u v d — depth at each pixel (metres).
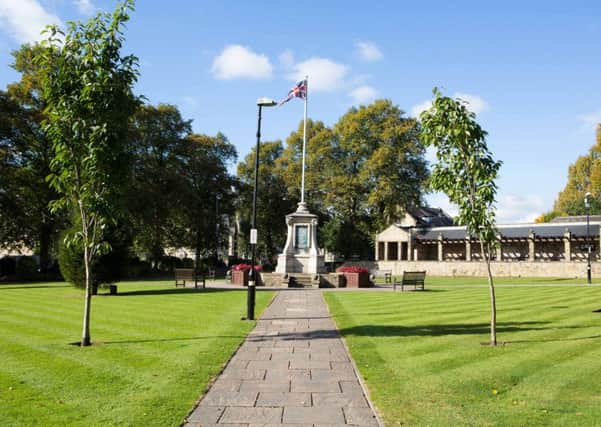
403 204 64.88
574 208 75.19
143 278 46.88
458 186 12.59
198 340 12.33
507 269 55.56
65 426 6.39
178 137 57.75
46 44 11.81
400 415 6.90
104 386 8.22
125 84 12.23
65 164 12.12
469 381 8.60
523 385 8.36
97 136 11.59
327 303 21.66
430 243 70.69
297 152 70.88
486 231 12.15
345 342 12.21
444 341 12.32
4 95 39.81
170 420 6.64
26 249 61.34
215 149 64.88
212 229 63.34
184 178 54.25
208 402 7.49
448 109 12.54
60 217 43.62
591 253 58.81
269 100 17.78
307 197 69.25
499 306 20.62
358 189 64.06
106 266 25.42
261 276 33.97
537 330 14.01
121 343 11.88
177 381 8.54
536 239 59.50
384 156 60.16
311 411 7.10
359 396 7.83
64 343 11.82
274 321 15.89
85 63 11.54
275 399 7.66
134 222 48.69
